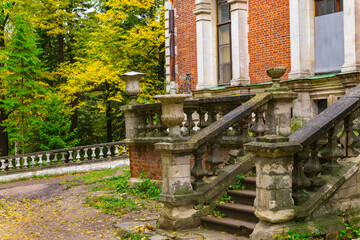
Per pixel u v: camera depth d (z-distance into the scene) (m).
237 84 13.08
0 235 8.10
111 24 22.58
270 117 7.55
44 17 26.67
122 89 22.42
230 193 7.64
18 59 21.09
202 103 9.18
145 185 10.77
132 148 11.69
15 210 10.90
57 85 27.09
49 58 30.70
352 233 6.04
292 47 11.48
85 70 22.34
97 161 19.52
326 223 5.87
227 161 8.34
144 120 11.35
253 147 5.79
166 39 16.28
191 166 10.05
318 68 11.30
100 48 22.88
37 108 22.39
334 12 10.89
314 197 5.91
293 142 5.72
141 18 25.73
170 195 7.19
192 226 7.19
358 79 9.86
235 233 6.64
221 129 7.70
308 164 6.10
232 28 13.29
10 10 22.48
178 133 7.44
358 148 6.46
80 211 9.63
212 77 14.55
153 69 26.88
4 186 15.95
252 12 12.91
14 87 21.50
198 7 14.45
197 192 7.43
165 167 7.39
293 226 5.73
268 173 5.71
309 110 11.14
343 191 6.18
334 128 6.13
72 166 18.81
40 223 8.98
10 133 21.64
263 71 12.64
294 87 11.24
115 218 8.45
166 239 6.59
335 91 10.52
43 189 13.84
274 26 12.22
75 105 26.59
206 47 14.48
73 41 30.05
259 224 5.95
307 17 11.33
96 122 29.64
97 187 12.83
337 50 10.85
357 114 6.34
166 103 7.31
